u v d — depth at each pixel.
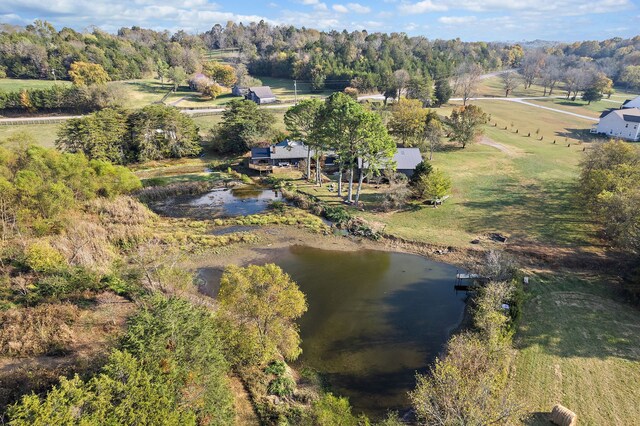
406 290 37.81
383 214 52.53
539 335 29.52
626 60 196.50
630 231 35.28
